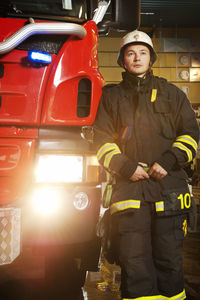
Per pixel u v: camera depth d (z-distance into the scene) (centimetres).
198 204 753
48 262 260
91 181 228
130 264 195
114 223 206
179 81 1301
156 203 196
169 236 199
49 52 234
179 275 199
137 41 212
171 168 202
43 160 221
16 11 241
